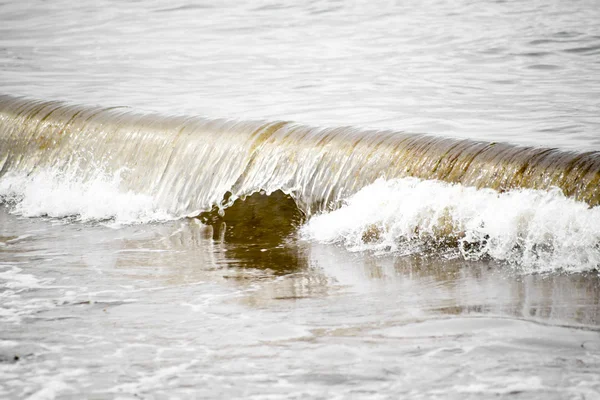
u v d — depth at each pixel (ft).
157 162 109.29
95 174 113.60
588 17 217.36
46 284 78.74
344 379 55.67
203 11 245.45
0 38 218.59
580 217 77.05
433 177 88.22
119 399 54.24
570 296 69.10
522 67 163.63
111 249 91.20
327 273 79.56
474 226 83.25
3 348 62.80
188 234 95.96
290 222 96.48
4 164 123.44
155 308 71.05
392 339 61.93
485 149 87.25
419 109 130.21
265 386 55.21
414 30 209.77
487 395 52.54
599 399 51.39
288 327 65.36
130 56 189.88
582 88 141.59
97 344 63.10
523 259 78.69
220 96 146.20
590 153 81.76
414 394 53.16
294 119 125.39
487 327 63.31
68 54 194.70
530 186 81.56
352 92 145.89
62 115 121.60
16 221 104.99
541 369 55.67
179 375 57.31
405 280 76.28
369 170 92.99
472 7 239.91
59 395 55.06
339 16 232.12
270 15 236.43
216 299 73.00
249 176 102.01
